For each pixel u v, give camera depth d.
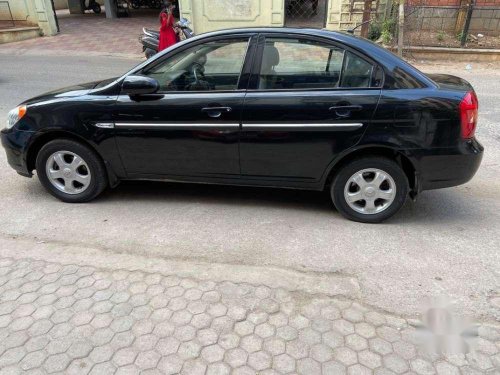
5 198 4.39
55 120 3.99
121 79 3.94
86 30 16.64
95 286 2.98
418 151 3.59
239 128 3.74
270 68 3.72
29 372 2.31
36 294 2.90
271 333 2.58
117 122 3.92
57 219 3.97
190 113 3.78
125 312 2.74
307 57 3.68
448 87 3.66
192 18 13.27
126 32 16.03
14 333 2.58
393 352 2.45
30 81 9.55
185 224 3.89
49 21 15.35
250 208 4.21
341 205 3.91
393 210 3.83
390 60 3.61
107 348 2.47
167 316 2.71
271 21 13.15
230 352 2.45
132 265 3.23
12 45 14.11
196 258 3.35
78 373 2.31
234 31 3.80
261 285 3.00
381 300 2.88
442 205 4.29
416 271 3.20
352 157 3.77
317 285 3.02
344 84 3.63
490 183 4.80
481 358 2.40
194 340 2.53
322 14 14.83
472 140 3.66
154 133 3.89
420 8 12.48
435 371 2.32
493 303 2.85
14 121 4.17
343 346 2.49
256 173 3.93
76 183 4.25
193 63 3.83
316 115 3.62
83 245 3.53
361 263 3.30
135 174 4.14
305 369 2.33
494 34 12.75
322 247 3.52
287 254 3.42
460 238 3.66
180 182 4.40
